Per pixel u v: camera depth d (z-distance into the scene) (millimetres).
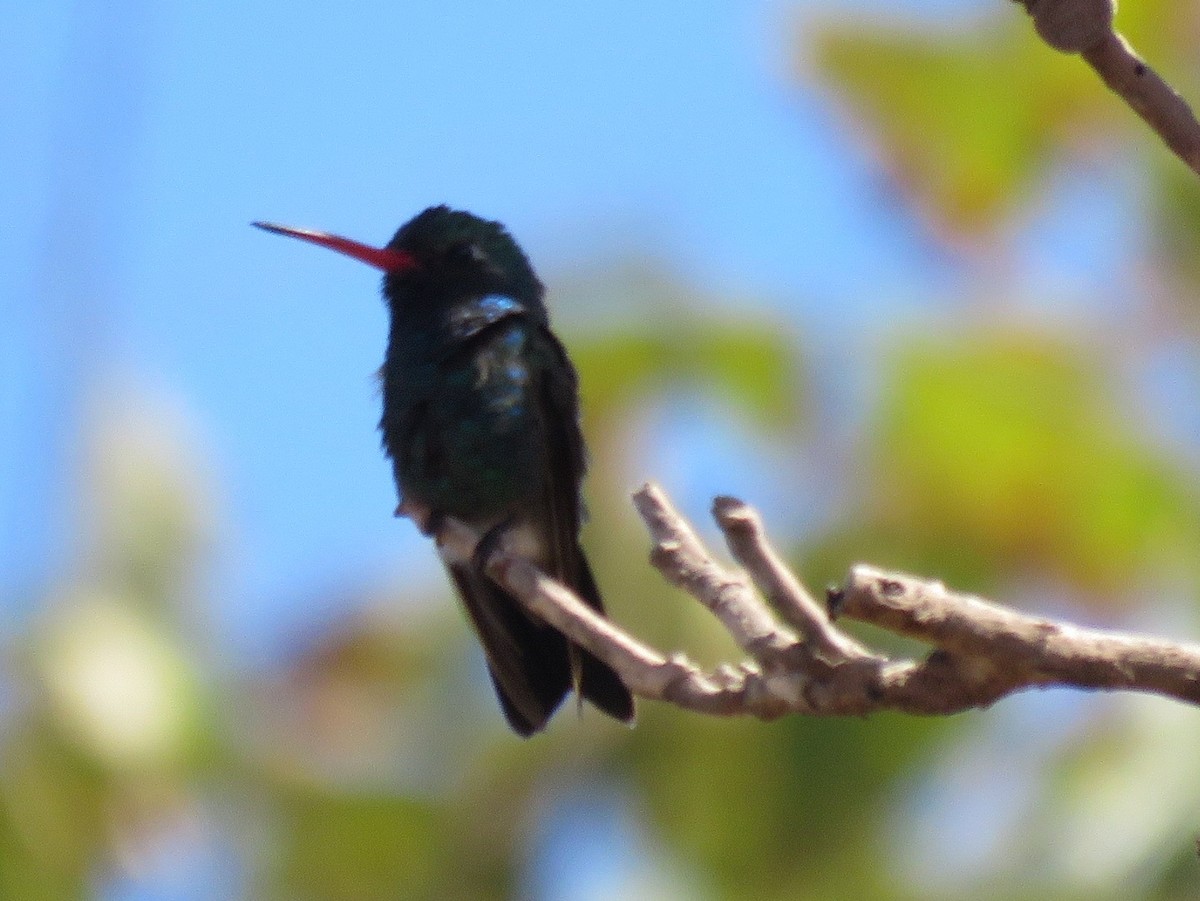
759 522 5734
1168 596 10492
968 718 10219
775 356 10727
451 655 12047
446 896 11516
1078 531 10461
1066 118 11391
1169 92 5379
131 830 9688
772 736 10273
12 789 9461
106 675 9727
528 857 11422
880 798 10117
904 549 10469
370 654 12047
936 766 10070
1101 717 9969
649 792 10883
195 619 10234
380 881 11758
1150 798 9469
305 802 11531
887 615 4949
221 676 10469
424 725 11969
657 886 10688
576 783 11312
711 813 10539
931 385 10633
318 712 11938
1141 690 4875
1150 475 10414
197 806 10484
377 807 11727
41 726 9516
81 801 9578
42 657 9609
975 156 11445
